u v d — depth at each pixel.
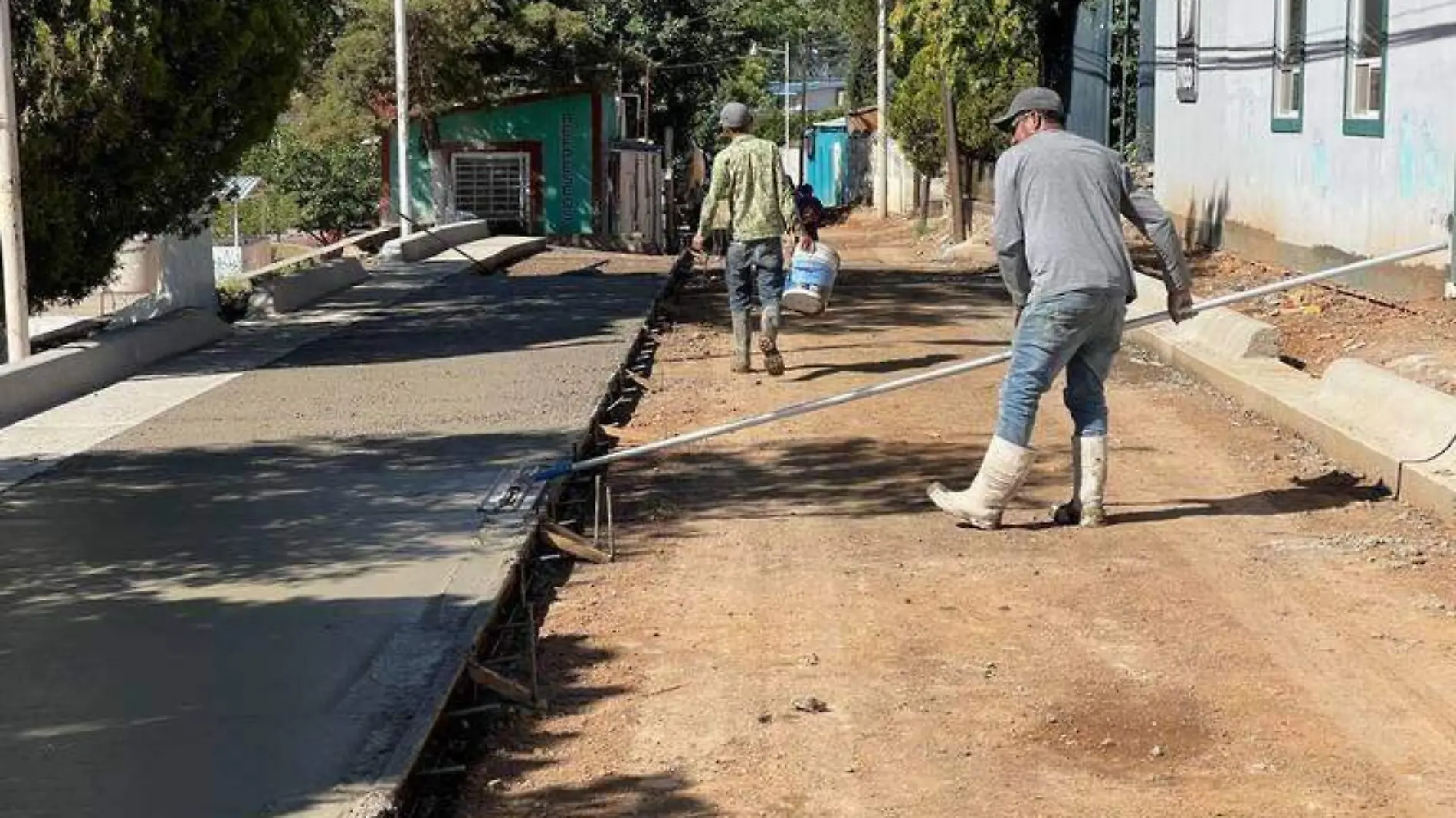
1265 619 10.53
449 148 36.78
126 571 11.11
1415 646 10.01
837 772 8.30
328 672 9.33
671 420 14.75
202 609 10.55
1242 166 22.61
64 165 16.44
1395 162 17.88
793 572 11.30
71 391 15.38
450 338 18.22
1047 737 8.71
